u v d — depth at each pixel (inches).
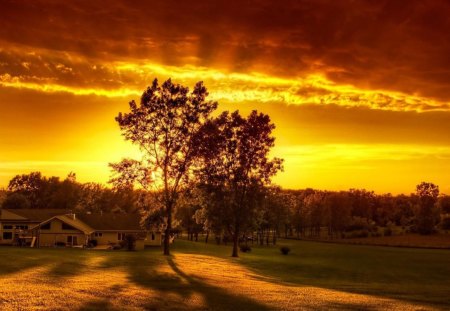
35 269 1380.4
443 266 2829.7
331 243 5689.0
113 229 3624.5
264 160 2896.2
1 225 3518.7
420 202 7411.4
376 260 3230.8
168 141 2333.9
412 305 1115.9
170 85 2309.3
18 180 7017.7
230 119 2815.0
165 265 1776.6
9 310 810.2
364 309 1010.7
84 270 1455.5
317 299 1121.4
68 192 6663.4
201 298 1060.5
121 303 934.4
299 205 7337.6
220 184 2851.9
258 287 1312.7
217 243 4874.5
